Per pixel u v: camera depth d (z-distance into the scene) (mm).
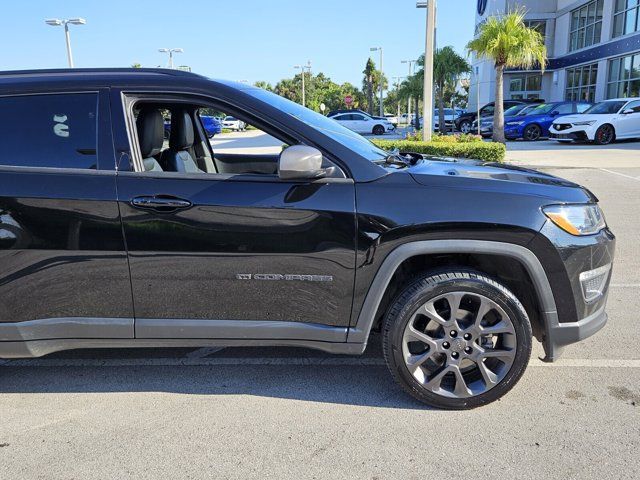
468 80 28391
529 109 23156
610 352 3656
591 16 29328
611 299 4656
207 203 2719
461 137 14672
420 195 2723
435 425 2836
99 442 2732
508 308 2807
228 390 3240
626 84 25688
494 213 2684
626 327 4059
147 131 3064
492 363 2963
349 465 2531
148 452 2648
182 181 2760
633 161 13930
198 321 2863
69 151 2818
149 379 3389
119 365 3584
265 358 3664
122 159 2797
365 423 2869
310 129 2838
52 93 2844
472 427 2814
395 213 2697
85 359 3678
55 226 2754
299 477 2455
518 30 16547
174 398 3156
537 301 2844
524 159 14812
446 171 3002
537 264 2736
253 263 2770
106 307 2855
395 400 3098
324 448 2662
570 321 2840
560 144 19828
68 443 2729
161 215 2727
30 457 2619
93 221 2742
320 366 3535
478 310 2832
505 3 34344
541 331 2934
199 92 2854
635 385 3221
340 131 3213
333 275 2773
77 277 2805
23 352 2895
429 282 2793
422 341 2873
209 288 2812
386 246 2721
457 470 2484
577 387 3203
